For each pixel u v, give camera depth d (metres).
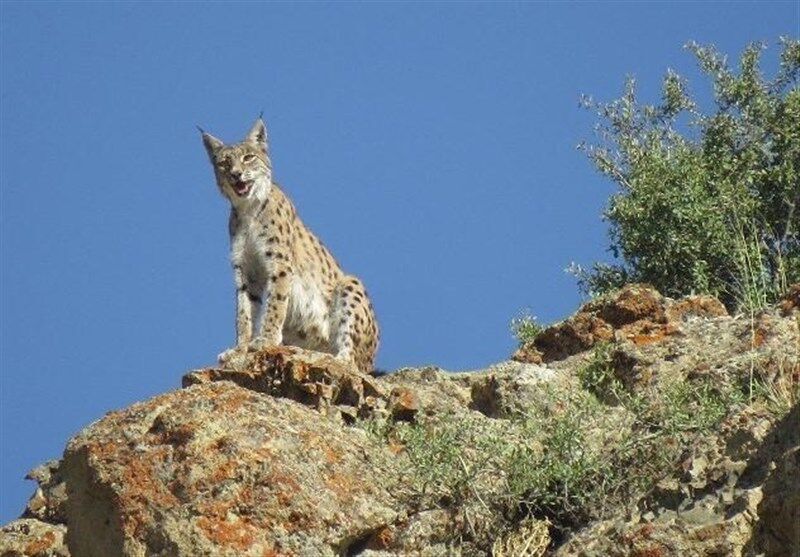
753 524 18.92
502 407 24.05
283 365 24.38
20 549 21.92
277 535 20.22
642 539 19.20
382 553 20.41
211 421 21.41
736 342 24.05
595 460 21.27
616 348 24.69
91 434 21.91
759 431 20.06
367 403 24.02
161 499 20.61
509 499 21.03
